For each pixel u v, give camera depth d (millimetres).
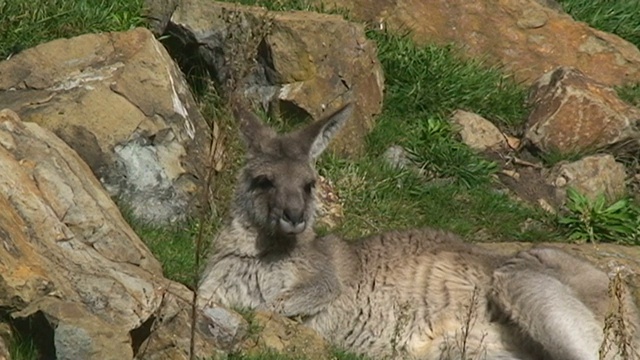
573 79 33375
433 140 31422
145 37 28422
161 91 27547
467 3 35688
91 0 31953
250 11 31125
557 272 23047
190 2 31391
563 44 35969
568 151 32438
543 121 32688
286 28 30938
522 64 35375
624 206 30375
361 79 31531
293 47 30938
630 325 22578
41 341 19109
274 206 23250
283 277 23359
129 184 26562
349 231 28156
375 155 31000
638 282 25891
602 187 31469
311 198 23906
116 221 23609
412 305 23531
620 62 36125
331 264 23672
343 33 31469
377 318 23609
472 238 29234
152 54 28078
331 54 31203
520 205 30594
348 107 24812
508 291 22531
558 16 36500
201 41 31219
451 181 30828
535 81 34812
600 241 29859
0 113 23672
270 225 23266
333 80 31125
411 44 33562
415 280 23719
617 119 32625
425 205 29828
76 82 27375
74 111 26688
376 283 23766
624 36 37969
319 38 31141
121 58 27953
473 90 33344
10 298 19109
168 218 26734
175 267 24062
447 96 32906
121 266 22047
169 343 19750
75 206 22812
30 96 27109
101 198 24109
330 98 30984
